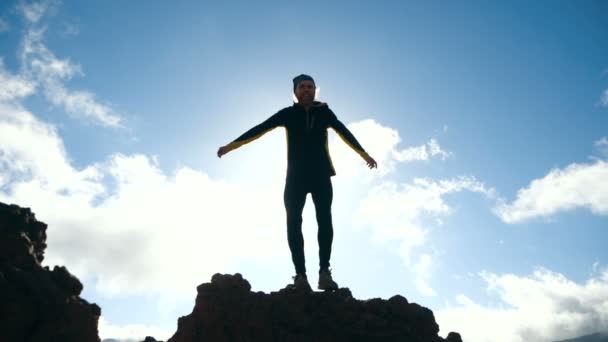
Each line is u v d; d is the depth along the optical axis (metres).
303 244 6.66
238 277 5.71
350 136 7.19
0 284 3.84
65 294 4.25
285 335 5.53
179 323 5.72
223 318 5.41
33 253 4.36
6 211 4.28
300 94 6.95
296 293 6.06
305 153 6.86
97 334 4.43
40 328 3.95
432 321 6.43
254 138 6.90
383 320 6.00
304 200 6.85
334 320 5.93
